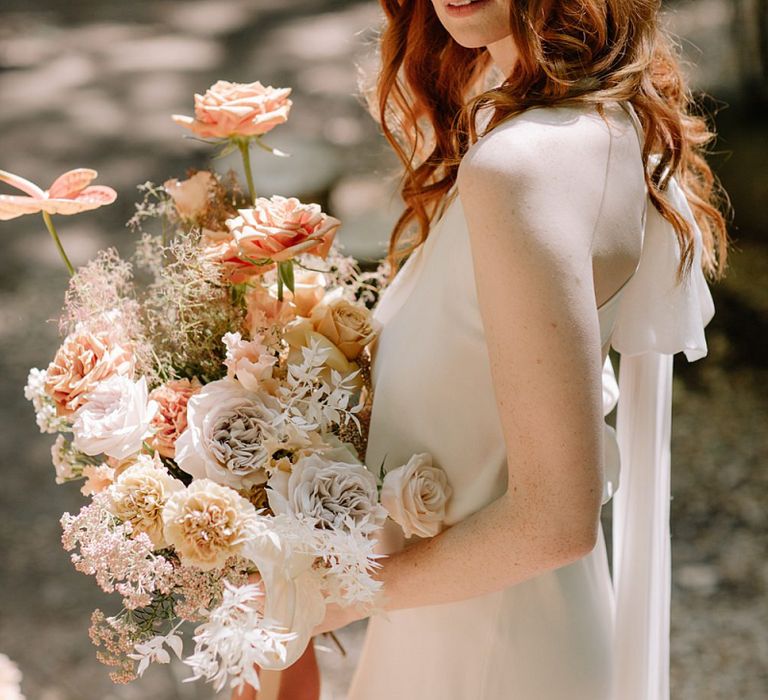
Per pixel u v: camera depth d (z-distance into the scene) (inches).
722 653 117.0
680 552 133.9
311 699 57.3
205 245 53.5
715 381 167.5
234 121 55.5
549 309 39.1
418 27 58.0
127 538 44.7
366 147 229.6
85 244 224.5
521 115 42.8
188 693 111.4
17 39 381.4
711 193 61.1
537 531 41.3
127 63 354.3
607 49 45.3
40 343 190.4
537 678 50.0
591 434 40.0
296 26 384.2
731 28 240.4
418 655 52.3
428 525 46.1
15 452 160.7
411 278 51.6
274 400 47.1
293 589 43.5
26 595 130.0
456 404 46.5
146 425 47.0
